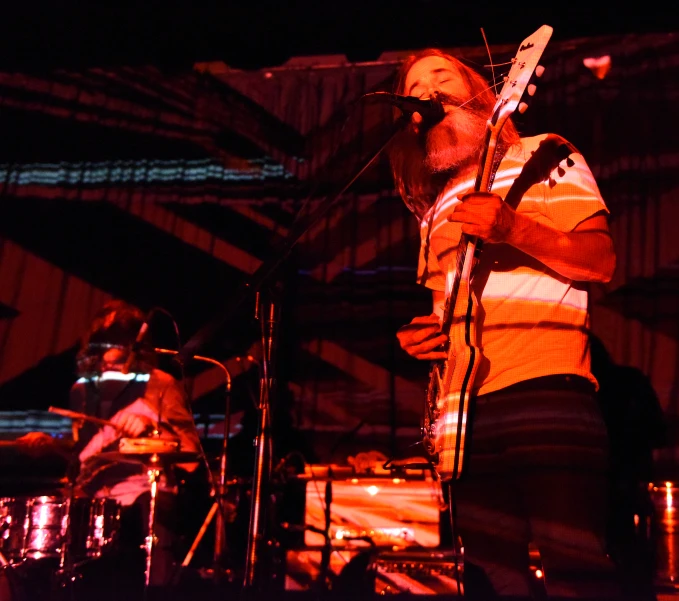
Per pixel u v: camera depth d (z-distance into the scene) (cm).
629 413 400
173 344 477
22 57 488
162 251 494
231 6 425
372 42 446
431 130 157
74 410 356
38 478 454
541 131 444
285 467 342
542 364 136
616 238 428
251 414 437
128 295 491
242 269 482
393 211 473
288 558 311
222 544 320
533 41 149
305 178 485
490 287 144
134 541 329
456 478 140
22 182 512
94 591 304
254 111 495
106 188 506
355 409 450
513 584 141
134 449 282
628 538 338
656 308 415
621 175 434
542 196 143
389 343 456
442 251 159
